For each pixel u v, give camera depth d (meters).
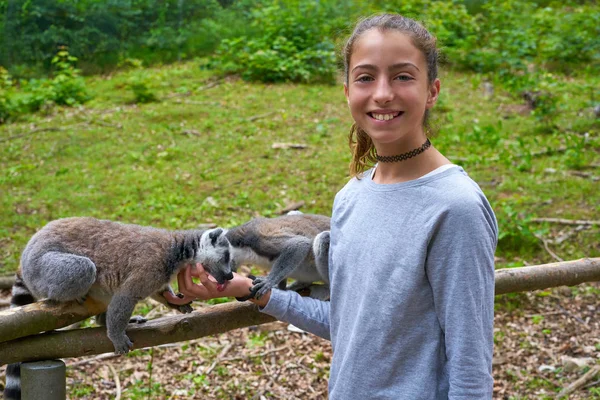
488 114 12.33
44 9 16.75
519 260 7.20
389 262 2.24
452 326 2.11
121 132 11.62
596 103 12.16
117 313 3.22
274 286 4.12
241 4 19.09
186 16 18.83
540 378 5.30
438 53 2.47
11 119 12.66
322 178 9.43
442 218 2.14
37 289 3.38
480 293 2.10
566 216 8.05
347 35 2.71
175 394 5.07
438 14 16.69
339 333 2.44
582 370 5.31
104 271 3.38
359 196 2.48
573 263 4.12
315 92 13.79
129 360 5.55
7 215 8.23
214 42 17.83
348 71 2.48
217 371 5.42
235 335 6.01
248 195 8.91
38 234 3.56
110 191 9.05
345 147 10.69
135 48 17.50
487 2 18.39
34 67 16.09
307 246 4.27
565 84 13.81
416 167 2.37
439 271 2.14
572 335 5.94
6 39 16.33
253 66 14.93
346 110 12.68
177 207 8.48
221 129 11.67
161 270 3.42
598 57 15.53
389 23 2.31
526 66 14.42
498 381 5.29
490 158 9.97
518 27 16.48
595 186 8.81
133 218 8.15
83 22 17.20
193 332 3.31
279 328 6.14
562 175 9.27
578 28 16.27
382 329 2.24
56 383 3.03
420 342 2.21
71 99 13.50
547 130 11.24
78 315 3.25
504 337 5.93
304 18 16.03
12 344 3.01
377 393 2.26
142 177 9.55
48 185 9.26
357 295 2.34
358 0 17.03
